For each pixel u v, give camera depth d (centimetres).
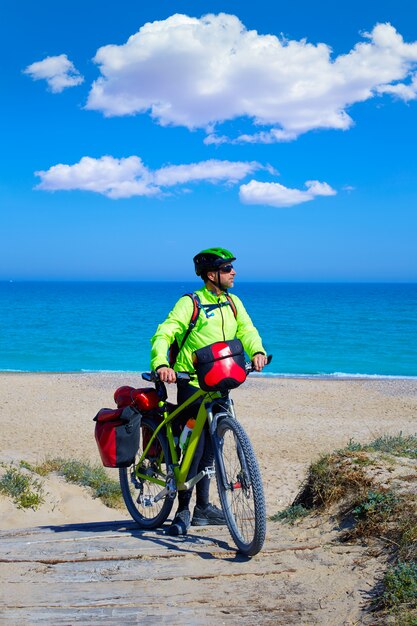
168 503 462
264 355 421
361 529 407
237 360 404
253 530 391
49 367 3725
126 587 348
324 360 4134
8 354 4381
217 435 415
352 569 362
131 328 6681
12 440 1628
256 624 306
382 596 319
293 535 431
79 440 1644
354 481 464
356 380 3086
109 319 8225
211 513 472
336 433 1770
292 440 1659
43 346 4884
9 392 2541
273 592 341
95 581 356
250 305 13212
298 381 2975
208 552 399
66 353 4469
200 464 446
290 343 5178
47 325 7019
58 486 949
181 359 436
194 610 321
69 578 361
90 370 3578
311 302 15150
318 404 2308
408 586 320
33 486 899
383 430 1820
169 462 452
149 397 461
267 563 379
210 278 435
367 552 381
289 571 367
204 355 399
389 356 4378
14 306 12044
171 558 391
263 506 366
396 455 538
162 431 463
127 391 481
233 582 354
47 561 387
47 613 317
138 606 325
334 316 9175
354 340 5462
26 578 362
